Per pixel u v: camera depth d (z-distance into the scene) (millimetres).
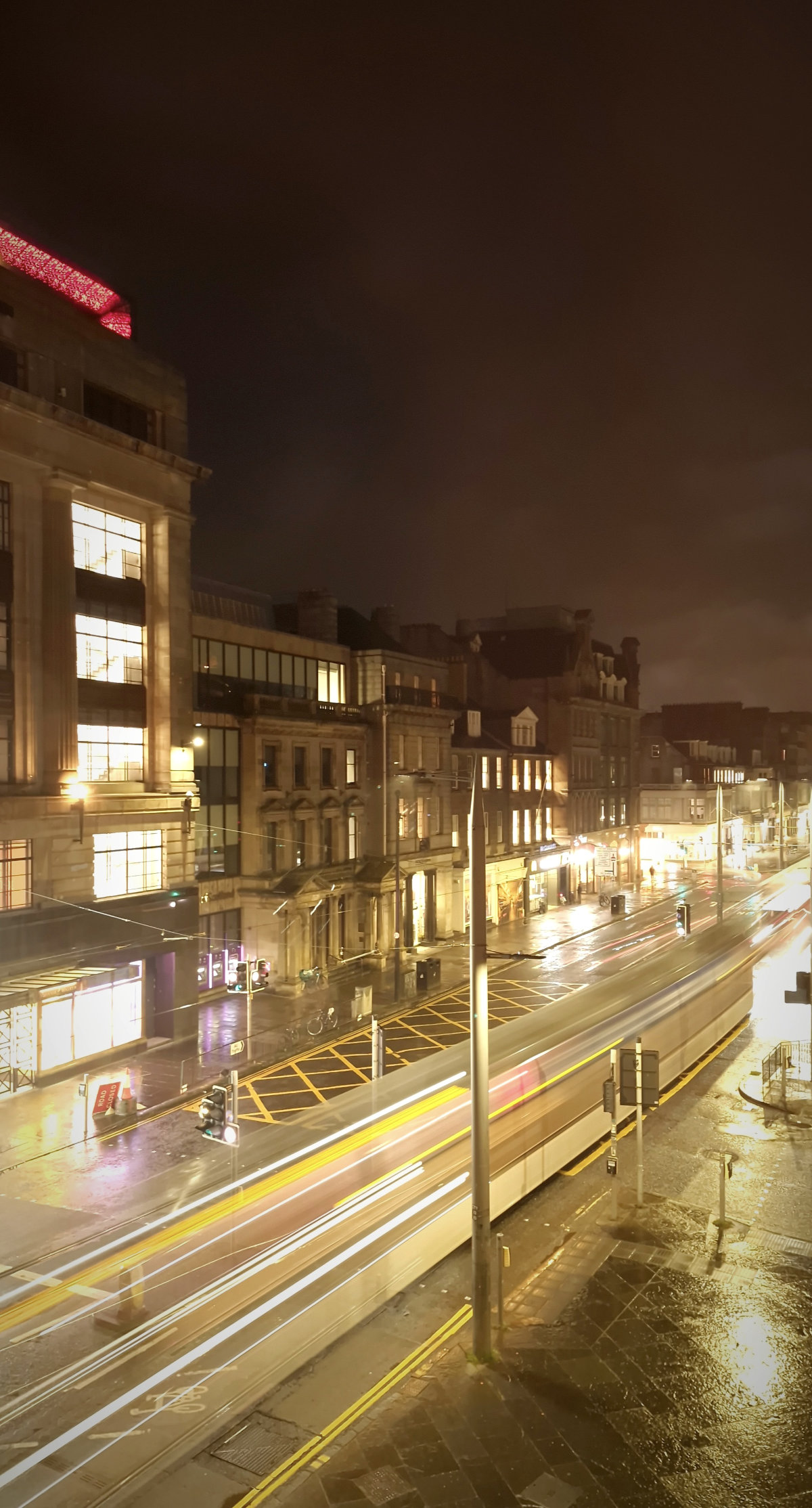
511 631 75375
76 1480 11023
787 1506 10727
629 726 83688
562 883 68312
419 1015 36094
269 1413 12258
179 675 32844
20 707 27109
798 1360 13531
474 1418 12195
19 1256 17016
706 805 99062
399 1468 11250
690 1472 11258
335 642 47188
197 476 33531
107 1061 29406
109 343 30156
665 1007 35031
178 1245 17156
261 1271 15961
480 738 59281
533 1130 21266
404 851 47781
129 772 31328
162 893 31688
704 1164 20453
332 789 43938
